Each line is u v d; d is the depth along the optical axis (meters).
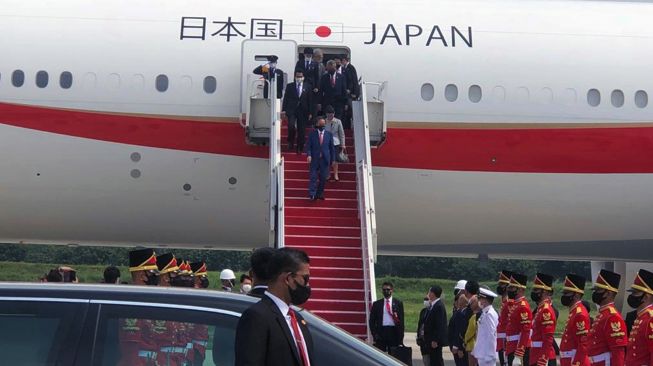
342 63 18.00
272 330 5.91
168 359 6.23
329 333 6.58
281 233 15.59
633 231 19.83
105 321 6.23
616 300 23.56
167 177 18.22
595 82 19.03
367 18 18.97
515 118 18.66
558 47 19.16
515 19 19.45
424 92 18.50
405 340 29.36
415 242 19.98
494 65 18.78
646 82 19.16
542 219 19.34
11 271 48.66
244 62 18.23
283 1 19.09
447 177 18.64
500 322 18.44
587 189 19.08
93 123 17.98
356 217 16.33
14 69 18.08
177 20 18.55
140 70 18.12
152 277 10.30
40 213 18.59
